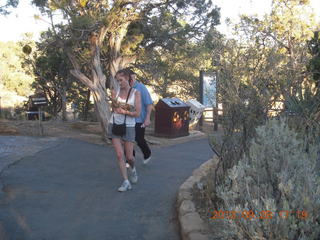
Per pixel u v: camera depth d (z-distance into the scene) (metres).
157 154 8.38
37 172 6.32
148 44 12.99
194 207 4.15
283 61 4.72
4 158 7.26
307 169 3.08
